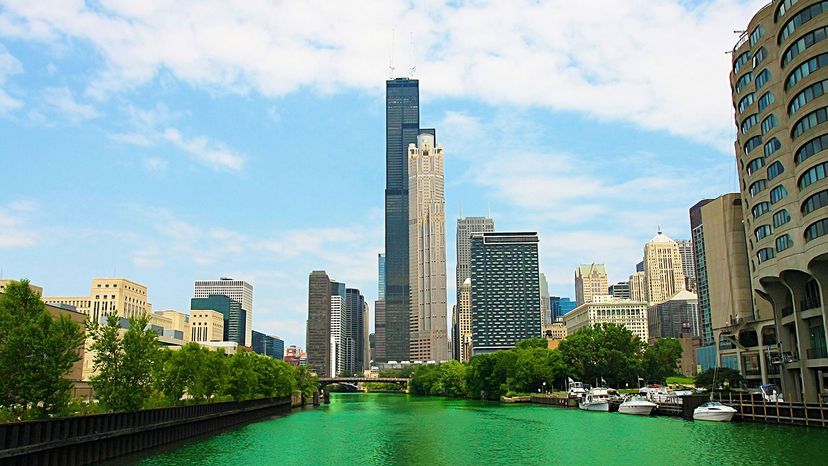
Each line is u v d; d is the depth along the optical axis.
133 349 89.62
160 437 98.88
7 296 72.50
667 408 149.62
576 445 97.00
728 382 162.88
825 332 111.31
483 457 87.94
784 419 110.56
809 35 105.50
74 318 138.75
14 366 68.62
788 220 116.81
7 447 60.28
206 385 130.38
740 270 187.62
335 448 98.88
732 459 78.38
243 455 90.81
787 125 113.75
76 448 73.25
